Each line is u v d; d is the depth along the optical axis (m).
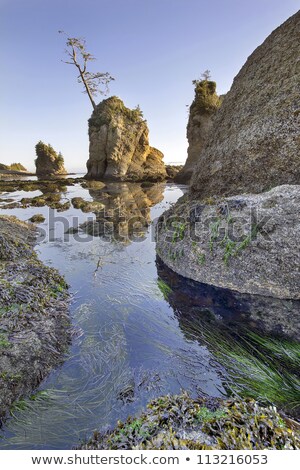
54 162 55.91
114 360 4.45
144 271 8.01
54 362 4.38
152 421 2.76
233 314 5.58
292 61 8.98
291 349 4.48
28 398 3.73
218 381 3.96
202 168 11.22
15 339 4.43
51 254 9.61
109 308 6.00
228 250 6.71
